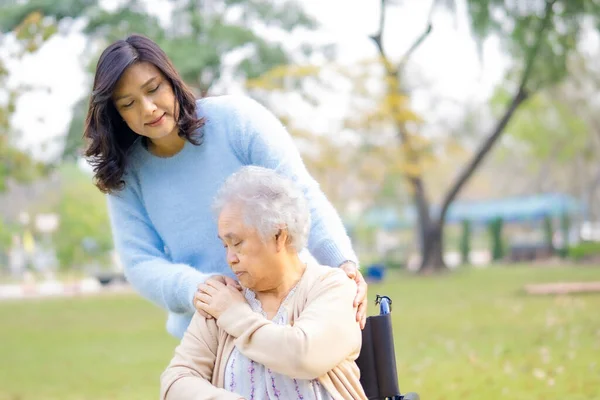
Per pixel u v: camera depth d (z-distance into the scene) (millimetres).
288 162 3365
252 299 2939
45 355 12047
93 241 43625
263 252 2822
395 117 26641
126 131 3443
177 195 3467
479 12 22938
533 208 49844
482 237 64812
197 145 3396
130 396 8359
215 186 3430
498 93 40562
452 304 17125
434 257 30344
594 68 30578
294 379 2771
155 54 3215
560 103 39531
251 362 2807
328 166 27594
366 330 3037
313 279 2895
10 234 46562
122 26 25016
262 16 26812
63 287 34875
